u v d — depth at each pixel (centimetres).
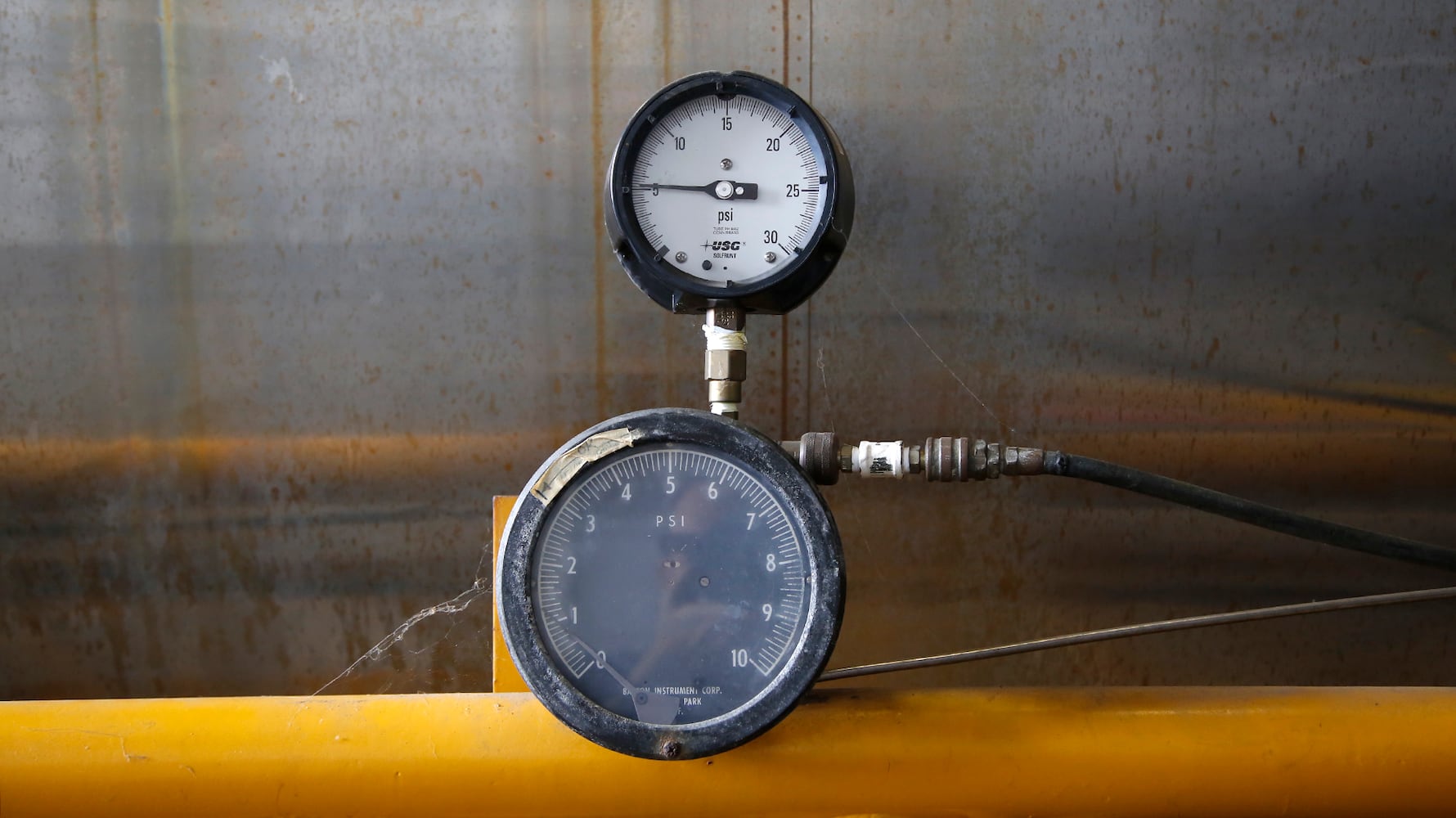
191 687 119
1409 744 83
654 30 113
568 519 76
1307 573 119
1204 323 116
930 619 120
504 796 83
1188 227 115
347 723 84
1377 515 118
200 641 118
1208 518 119
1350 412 117
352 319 114
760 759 82
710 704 75
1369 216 115
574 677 75
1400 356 116
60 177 113
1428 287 116
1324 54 114
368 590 118
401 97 113
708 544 76
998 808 84
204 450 116
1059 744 83
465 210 114
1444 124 114
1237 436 117
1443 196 115
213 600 118
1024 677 122
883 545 120
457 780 83
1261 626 121
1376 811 85
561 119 113
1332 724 84
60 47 111
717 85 81
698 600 76
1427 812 85
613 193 82
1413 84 114
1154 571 120
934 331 116
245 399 115
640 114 81
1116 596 120
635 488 76
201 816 83
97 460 116
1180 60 114
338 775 82
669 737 74
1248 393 117
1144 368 116
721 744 74
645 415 76
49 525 116
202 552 117
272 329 114
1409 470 117
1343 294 116
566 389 116
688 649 76
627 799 83
